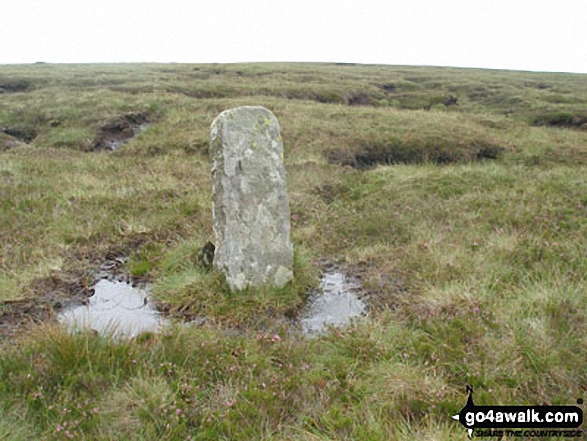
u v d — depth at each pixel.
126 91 28.34
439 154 15.95
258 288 7.16
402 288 7.46
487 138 17.05
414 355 5.46
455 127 18.39
